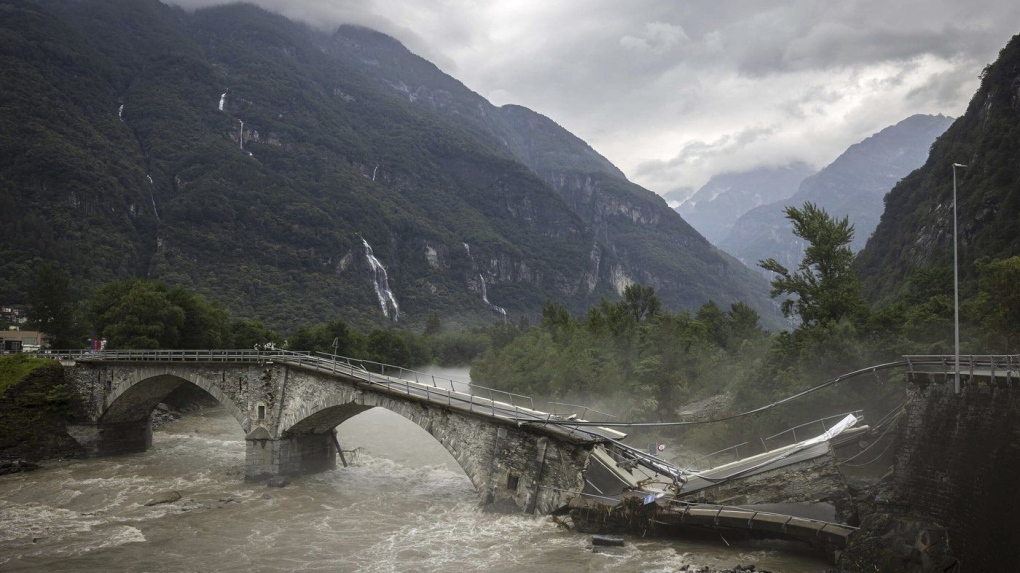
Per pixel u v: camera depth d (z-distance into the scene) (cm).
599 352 12056
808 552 4744
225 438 10756
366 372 7544
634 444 8944
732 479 5203
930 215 18525
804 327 8556
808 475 4950
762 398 8119
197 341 14550
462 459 6272
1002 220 14200
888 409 6731
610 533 5291
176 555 5169
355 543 5362
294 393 7544
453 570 4681
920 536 4022
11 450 8869
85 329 15625
